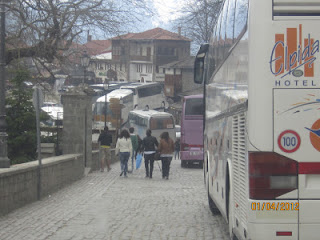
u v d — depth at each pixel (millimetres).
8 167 14195
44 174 16484
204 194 17766
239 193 7316
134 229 10984
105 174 26609
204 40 51156
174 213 13336
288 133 6301
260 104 6305
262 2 6324
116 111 62656
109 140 28484
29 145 23562
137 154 29422
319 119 6305
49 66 26422
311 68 6309
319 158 6301
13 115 23391
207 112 13602
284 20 6320
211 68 12492
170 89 93062
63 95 25375
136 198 16500
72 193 17781
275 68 6309
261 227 6320
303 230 6316
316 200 6312
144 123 52344
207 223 11797
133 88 75812
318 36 6316
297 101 6301
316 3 6293
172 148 24344
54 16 23938
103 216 12727
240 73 7215
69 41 24969
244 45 6816
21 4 23484
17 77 23656
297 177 6312
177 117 85188
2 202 12406
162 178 24688
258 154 6324
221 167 9922
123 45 27734
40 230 10727
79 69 27766
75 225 11398
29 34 23859
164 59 97062
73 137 25094
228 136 8711
